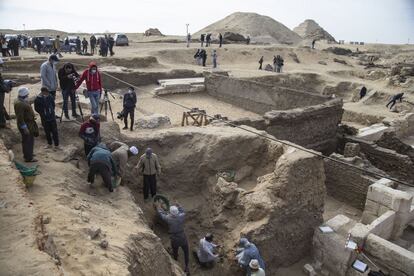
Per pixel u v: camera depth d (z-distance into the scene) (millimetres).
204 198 12461
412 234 13125
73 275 5617
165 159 12641
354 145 17359
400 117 24656
